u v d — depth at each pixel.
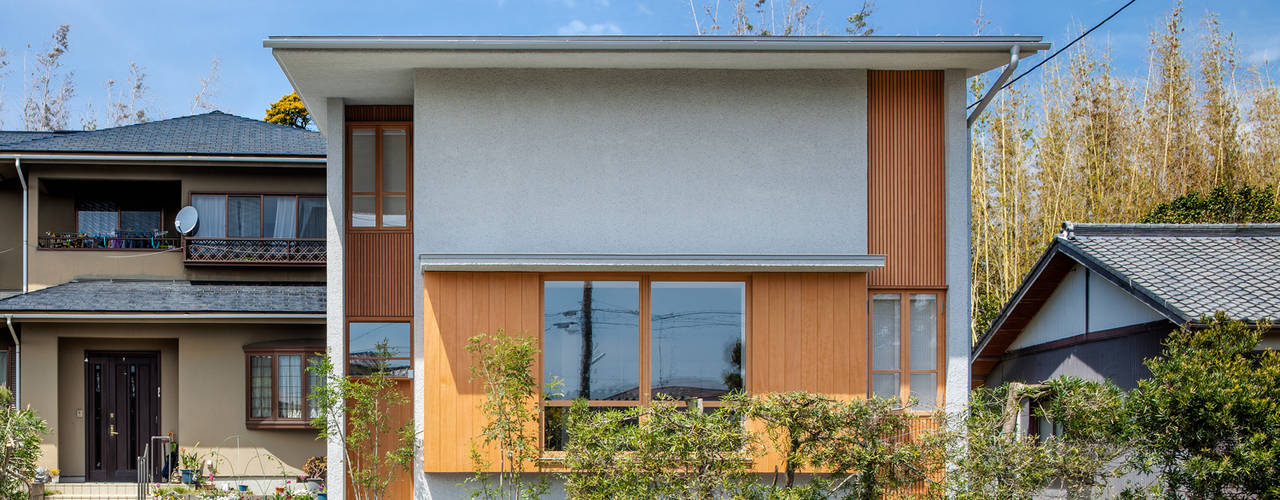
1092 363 13.06
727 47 9.81
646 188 10.57
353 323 11.23
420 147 10.47
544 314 10.27
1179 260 11.53
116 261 15.92
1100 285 12.78
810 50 9.90
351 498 11.05
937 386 10.66
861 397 10.24
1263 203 18.58
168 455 14.61
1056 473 8.36
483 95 10.55
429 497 10.38
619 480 8.61
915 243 10.73
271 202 16.14
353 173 11.41
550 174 10.55
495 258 9.95
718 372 10.23
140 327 14.51
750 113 10.66
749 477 9.18
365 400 10.50
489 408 9.80
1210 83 24.28
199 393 14.53
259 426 14.35
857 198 10.64
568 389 10.20
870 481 8.66
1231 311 9.80
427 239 10.45
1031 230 23.91
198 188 15.93
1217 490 7.78
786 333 10.29
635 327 10.26
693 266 9.95
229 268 16.11
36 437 10.47
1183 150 23.67
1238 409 7.70
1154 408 8.06
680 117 10.65
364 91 11.08
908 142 10.78
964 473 8.50
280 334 14.77
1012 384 10.02
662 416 8.57
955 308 10.59
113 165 15.67
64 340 14.74
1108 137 23.75
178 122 17.91
